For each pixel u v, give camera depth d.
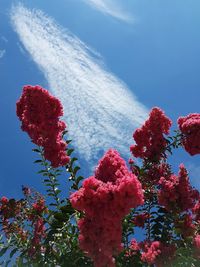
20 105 1.05
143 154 1.09
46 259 0.89
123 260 0.90
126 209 0.66
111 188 0.66
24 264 0.92
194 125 1.06
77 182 1.00
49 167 1.04
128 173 0.74
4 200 1.05
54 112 1.04
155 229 0.97
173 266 0.90
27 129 1.05
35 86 1.03
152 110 1.09
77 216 0.88
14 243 0.99
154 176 1.04
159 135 1.08
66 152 1.05
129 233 0.93
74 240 0.87
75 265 0.85
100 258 0.69
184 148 1.08
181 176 0.97
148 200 1.01
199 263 0.92
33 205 1.04
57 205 1.01
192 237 0.94
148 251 0.90
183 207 0.97
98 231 0.68
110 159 0.74
